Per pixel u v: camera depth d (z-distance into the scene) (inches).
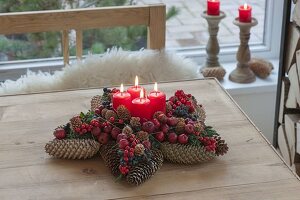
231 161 64.4
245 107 109.8
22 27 92.0
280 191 59.6
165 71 94.9
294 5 95.7
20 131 70.3
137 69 94.2
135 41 112.4
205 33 118.1
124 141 60.4
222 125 71.4
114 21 94.5
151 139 63.3
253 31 119.5
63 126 66.2
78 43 95.3
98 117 64.9
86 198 58.7
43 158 65.1
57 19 92.7
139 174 59.4
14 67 108.7
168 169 63.1
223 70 108.3
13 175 62.2
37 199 58.7
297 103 90.8
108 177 61.9
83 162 64.4
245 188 60.1
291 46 91.6
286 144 95.2
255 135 69.3
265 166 63.5
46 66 109.3
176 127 63.7
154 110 65.7
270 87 108.2
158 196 59.0
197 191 59.7
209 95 79.4
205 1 116.2
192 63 97.8
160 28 96.1
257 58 112.7
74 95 79.5
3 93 91.8
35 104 76.9
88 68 93.2
